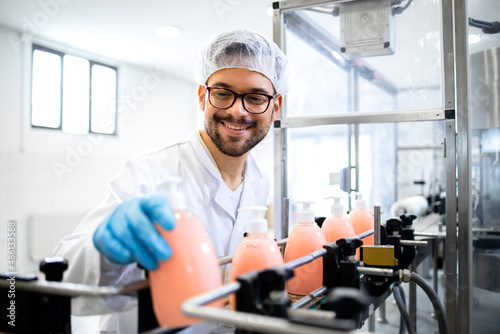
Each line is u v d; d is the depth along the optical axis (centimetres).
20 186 345
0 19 311
